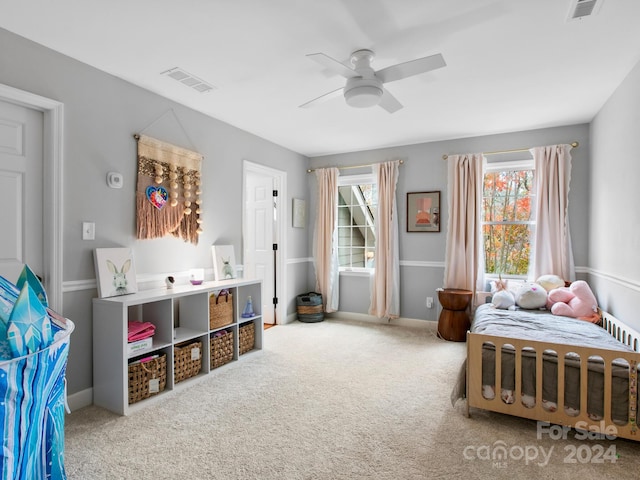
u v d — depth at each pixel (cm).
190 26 211
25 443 93
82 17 201
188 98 320
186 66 261
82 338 251
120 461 186
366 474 175
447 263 439
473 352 229
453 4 190
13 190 225
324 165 532
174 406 247
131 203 288
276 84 291
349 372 309
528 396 218
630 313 269
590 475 175
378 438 207
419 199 465
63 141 242
